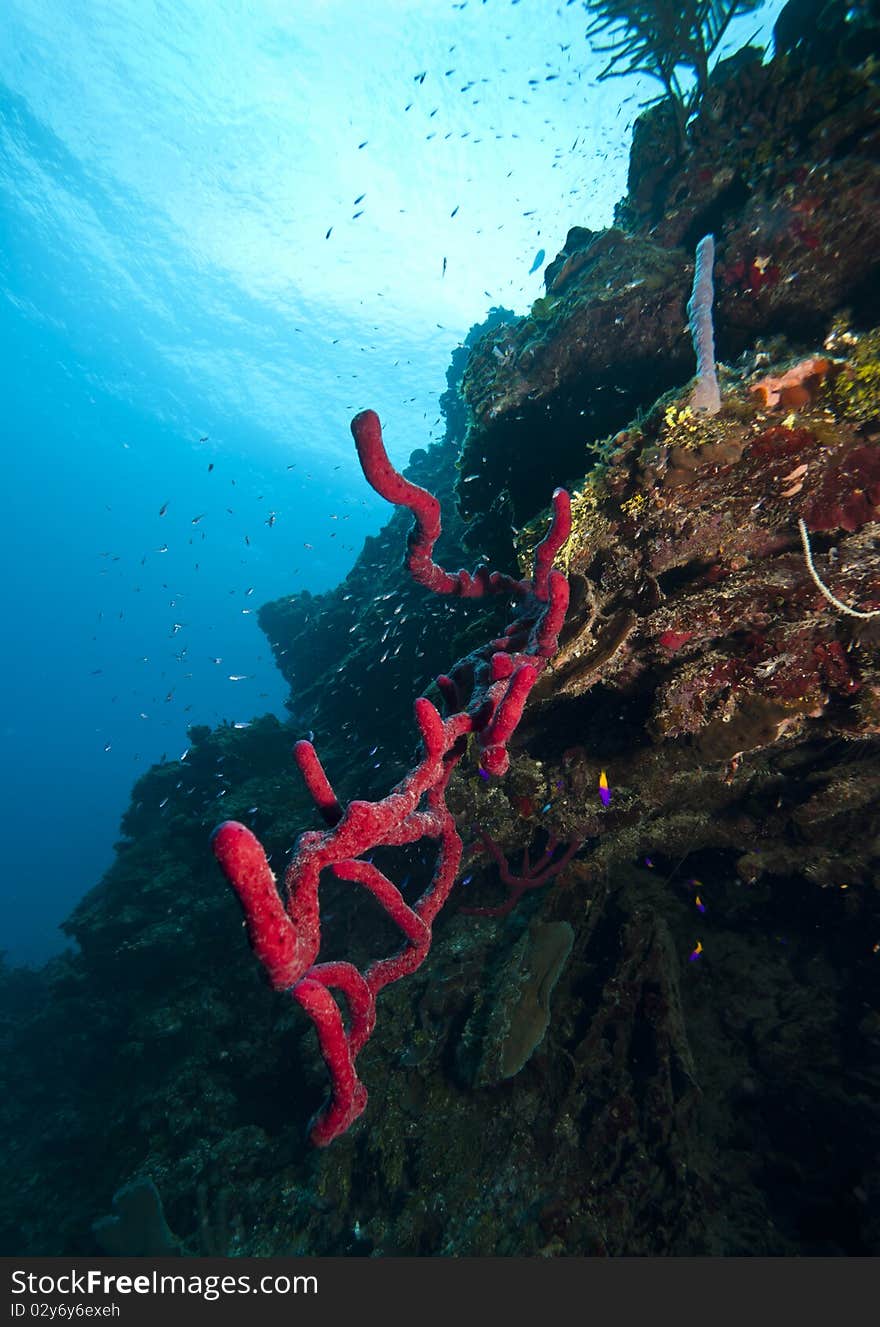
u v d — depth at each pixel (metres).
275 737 11.22
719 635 3.62
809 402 3.00
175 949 8.02
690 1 5.79
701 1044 4.70
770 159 4.84
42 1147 7.33
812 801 4.28
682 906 5.23
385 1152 4.86
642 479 3.37
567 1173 4.09
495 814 4.98
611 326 5.60
